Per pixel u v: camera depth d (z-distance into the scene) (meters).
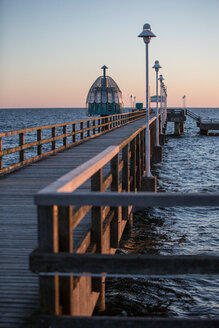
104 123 26.62
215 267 3.03
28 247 5.40
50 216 3.03
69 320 3.09
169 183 23.14
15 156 39.62
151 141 30.72
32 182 9.92
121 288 9.11
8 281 4.34
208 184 22.91
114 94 44.84
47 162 13.30
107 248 7.05
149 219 15.10
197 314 8.00
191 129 97.69
